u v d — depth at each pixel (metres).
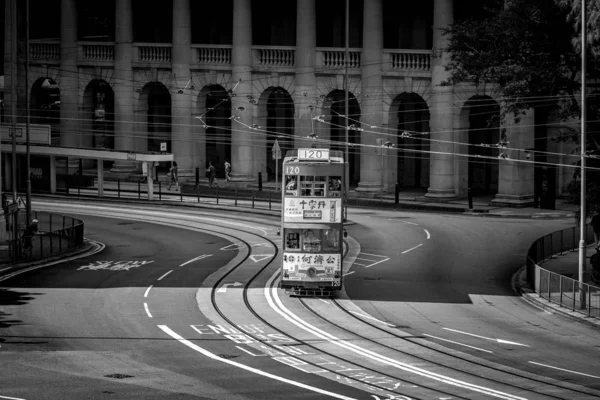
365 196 88.31
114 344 37.44
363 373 33.69
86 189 95.12
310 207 47.59
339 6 99.00
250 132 95.00
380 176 89.19
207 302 46.28
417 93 87.19
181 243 65.38
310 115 91.75
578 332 41.97
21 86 102.44
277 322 42.34
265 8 102.19
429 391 31.38
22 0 102.25
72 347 36.75
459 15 89.44
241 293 48.59
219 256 59.88
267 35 102.56
